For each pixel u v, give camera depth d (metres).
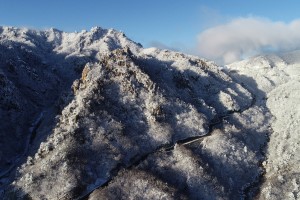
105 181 103.50
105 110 124.06
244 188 118.50
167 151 120.94
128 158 113.44
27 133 136.25
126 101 132.12
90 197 96.31
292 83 197.25
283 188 114.50
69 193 96.38
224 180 116.88
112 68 143.25
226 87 179.25
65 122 119.12
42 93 174.88
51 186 97.44
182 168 112.94
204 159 121.06
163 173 111.38
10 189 98.69
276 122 162.75
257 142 145.88
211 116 150.62
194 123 136.88
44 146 110.00
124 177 104.00
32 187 96.88
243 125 153.62
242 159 127.94
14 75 170.00
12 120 135.75
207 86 173.25
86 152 108.06
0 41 198.88
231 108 162.88
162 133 126.31
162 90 143.50
